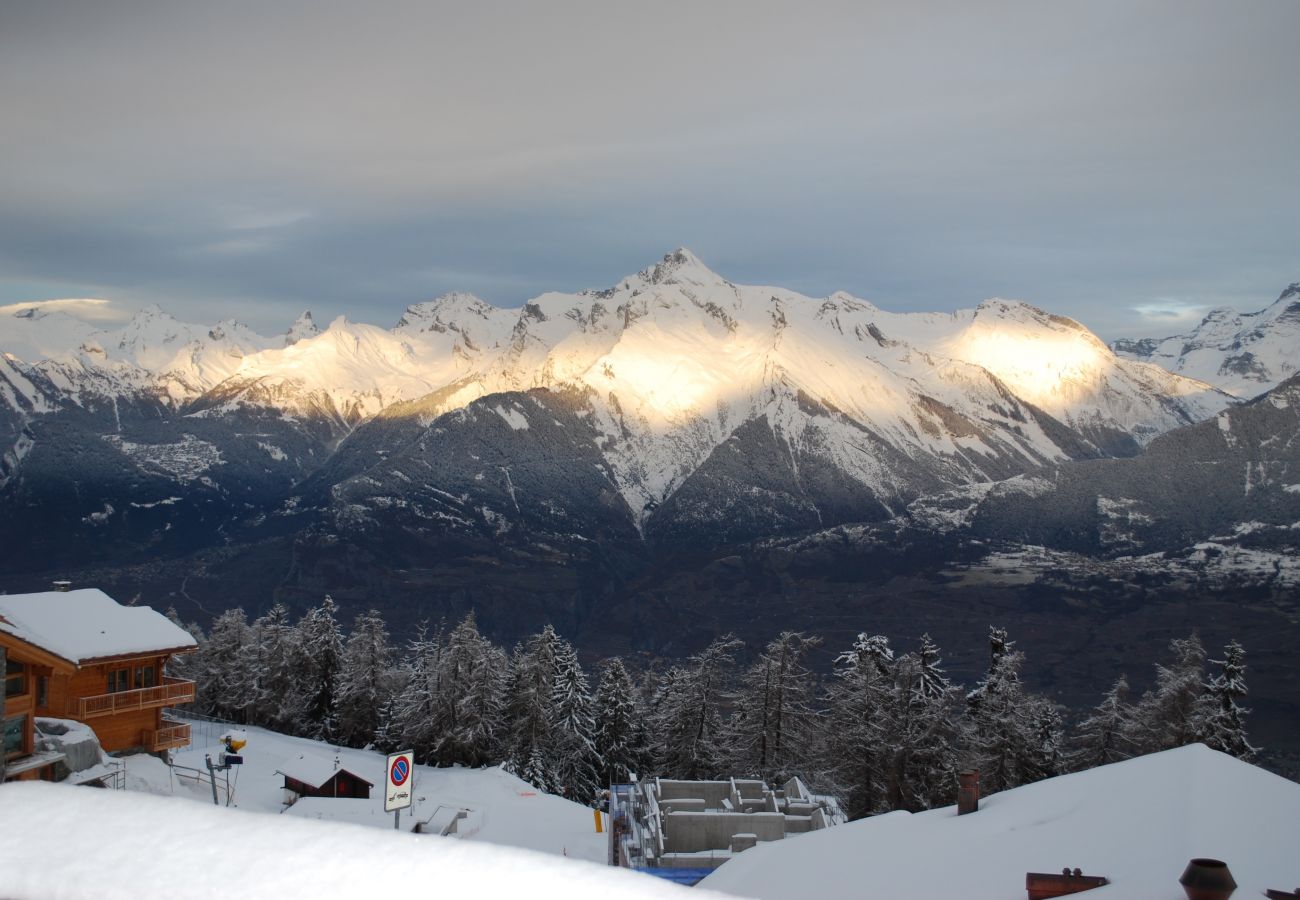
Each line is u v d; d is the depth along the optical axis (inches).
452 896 190.4
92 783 1336.1
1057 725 2748.5
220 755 1695.4
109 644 1694.1
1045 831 657.0
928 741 2571.4
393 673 3636.8
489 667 3309.5
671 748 3184.1
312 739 3533.5
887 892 637.9
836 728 2812.5
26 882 200.5
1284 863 514.6
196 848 208.2
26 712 1259.8
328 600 3846.0
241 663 3686.0
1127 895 477.1
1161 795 641.0
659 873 1291.8
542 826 2310.5
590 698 3457.2
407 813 2150.6
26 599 1729.8
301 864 199.9
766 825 1459.2
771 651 3046.3
